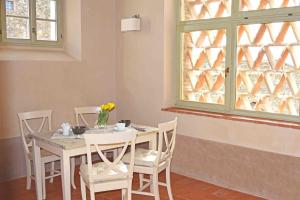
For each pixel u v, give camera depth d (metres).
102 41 4.82
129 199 2.93
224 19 3.95
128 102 4.88
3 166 4.05
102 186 2.83
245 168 3.67
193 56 4.35
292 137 3.27
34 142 3.36
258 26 3.68
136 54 4.70
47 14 4.56
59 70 4.41
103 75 4.88
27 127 3.89
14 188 3.85
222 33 4.01
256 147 3.56
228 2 3.93
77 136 3.26
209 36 4.14
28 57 4.19
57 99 4.43
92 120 4.80
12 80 4.02
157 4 4.37
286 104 3.52
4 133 4.02
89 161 2.74
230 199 3.53
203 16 4.18
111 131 3.47
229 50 3.92
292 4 3.41
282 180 3.38
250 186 3.64
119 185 2.88
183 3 4.39
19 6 4.28
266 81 3.66
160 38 4.38
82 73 4.65
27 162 3.78
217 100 4.14
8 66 3.98
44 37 4.55
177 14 4.43
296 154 3.26
